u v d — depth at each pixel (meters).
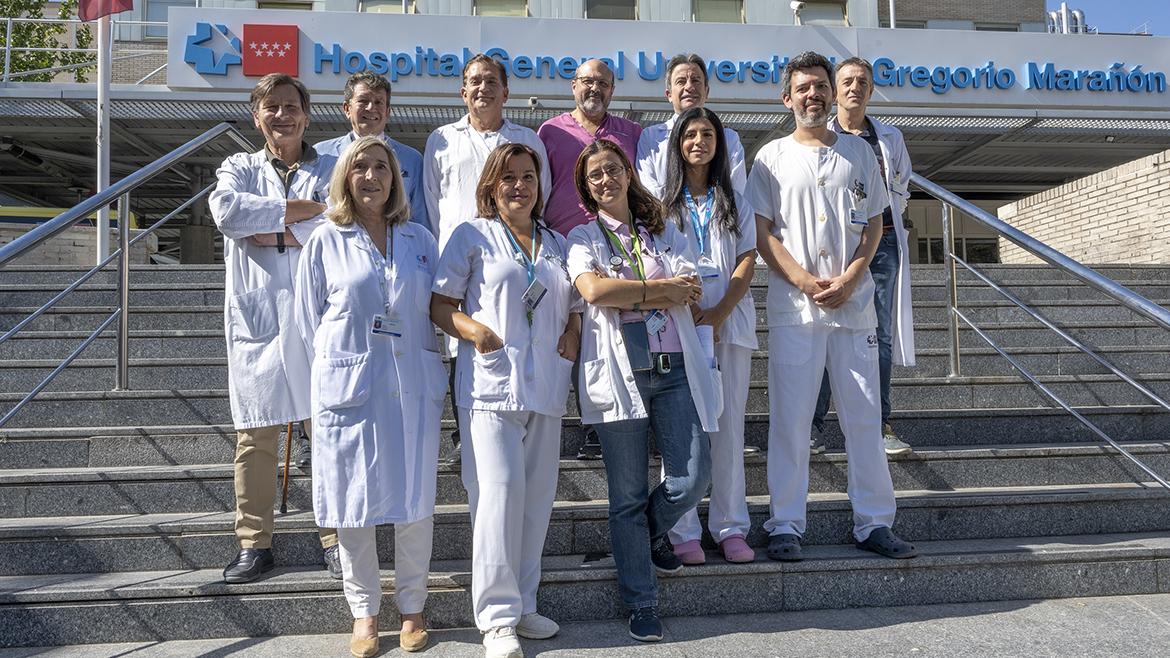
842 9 15.45
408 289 2.98
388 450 2.83
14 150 13.30
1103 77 13.17
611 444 3.05
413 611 2.92
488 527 2.85
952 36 13.01
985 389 4.73
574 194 3.85
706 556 3.43
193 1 15.50
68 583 3.10
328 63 12.02
